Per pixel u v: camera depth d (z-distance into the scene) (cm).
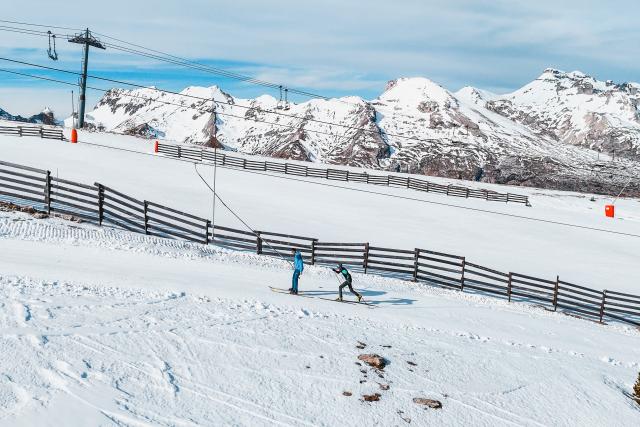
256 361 1212
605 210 6494
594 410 1305
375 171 8162
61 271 1578
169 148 6644
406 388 1232
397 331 1606
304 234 3412
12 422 809
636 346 2108
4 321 1129
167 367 1102
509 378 1398
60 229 2114
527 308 2512
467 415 1173
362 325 1598
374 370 1288
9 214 2136
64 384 948
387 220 4272
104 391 959
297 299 1766
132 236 2289
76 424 845
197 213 3538
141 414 922
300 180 5697
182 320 1344
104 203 2347
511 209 5853
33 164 4194
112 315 1288
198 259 2191
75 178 3941
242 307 1539
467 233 4241
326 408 1089
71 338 1120
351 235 3594
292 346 1326
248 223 3488
